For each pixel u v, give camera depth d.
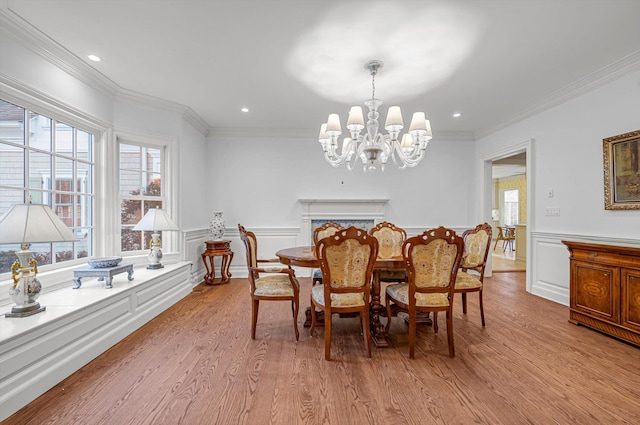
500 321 2.93
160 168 3.83
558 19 2.10
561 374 1.95
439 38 2.33
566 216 3.42
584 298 2.72
